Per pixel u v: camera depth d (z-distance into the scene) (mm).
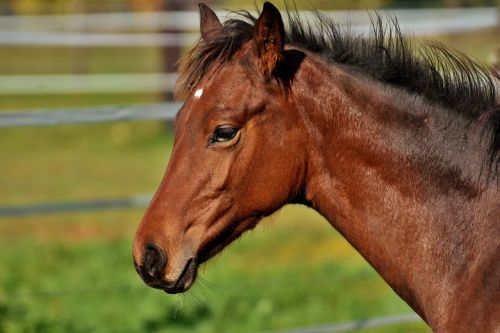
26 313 12242
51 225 17688
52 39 17453
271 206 6367
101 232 17172
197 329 12320
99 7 29891
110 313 12531
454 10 20297
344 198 6410
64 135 26344
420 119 6312
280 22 6098
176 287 6238
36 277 14172
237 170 6223
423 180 6258
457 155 6223
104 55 35719
